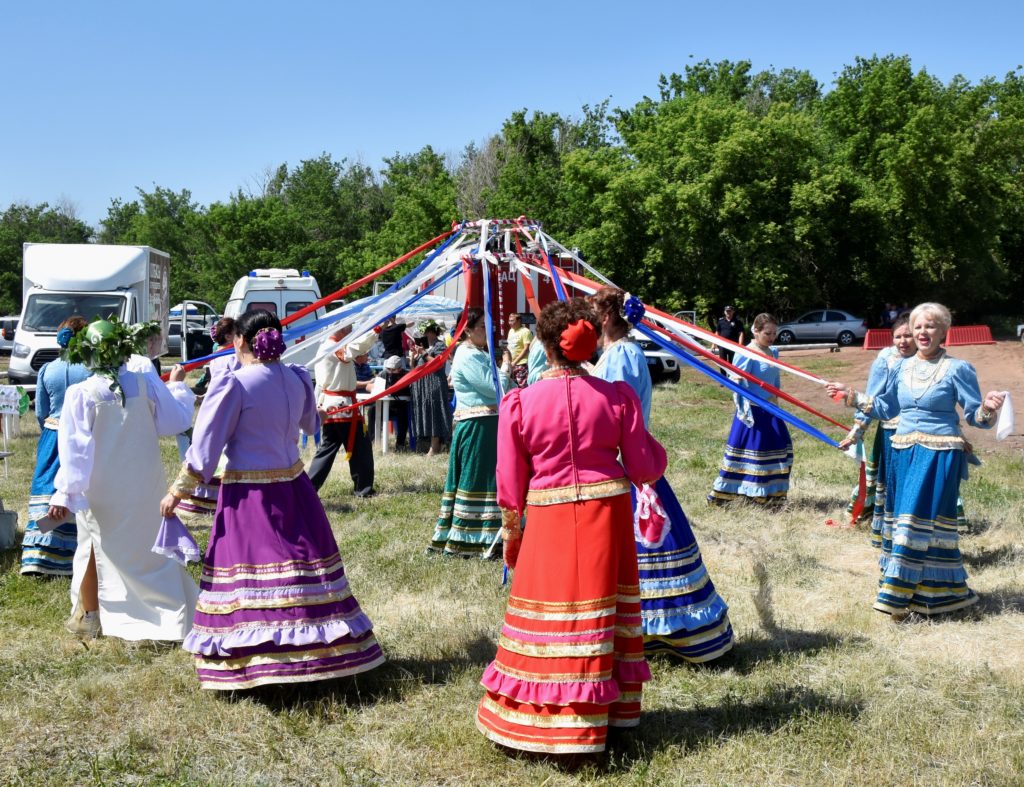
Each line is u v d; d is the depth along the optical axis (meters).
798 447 11.55
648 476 3.84
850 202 34.56
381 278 37.19
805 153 33.78
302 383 4.56
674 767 3.73
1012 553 6.80
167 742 4.00
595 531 3.72
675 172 33.81
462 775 3.72
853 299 36.84
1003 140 35.75
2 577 6.19
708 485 9.25
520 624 3.76
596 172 34.88
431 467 10.56
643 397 4.68
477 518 6.77
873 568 6.52
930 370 5.43
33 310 16.66
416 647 5.00
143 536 5.01
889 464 5.73
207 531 7.58
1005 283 40.16
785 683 4.50
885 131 36.97
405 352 13.21
